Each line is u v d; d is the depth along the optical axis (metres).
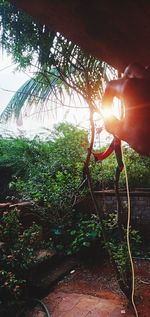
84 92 2.31
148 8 0.46
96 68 2.50
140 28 0.48
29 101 4.30
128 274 3.48
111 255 3.50
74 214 5.52
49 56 2.65
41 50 2.79
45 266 4.38
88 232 4.91
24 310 3.52
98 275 4.32
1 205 4.63
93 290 3.90
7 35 3.00
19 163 6.23
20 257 3.73
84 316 3.35
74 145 5.78
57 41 2.53
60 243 5.00
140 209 5.41
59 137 6.08
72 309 3.49
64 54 2.40
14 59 3.14
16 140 6.53
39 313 3.46
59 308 3.54
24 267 3.70
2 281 3.40
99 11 0.48
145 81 0.38
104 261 4.73
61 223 5.17
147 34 0.49
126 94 0.38
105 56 0.55
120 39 0.51
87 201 5.66
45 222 5.22
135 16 0.47
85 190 5.45
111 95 0.43
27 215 4.98
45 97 3.79
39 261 4.23
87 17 0.50
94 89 2.52
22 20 2.80
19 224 3.99
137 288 3.83
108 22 0.49
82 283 4.11
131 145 0.40
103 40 0.52
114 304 3.54
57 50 2.44
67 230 5.07
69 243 5.00
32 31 2.73
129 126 0.38
